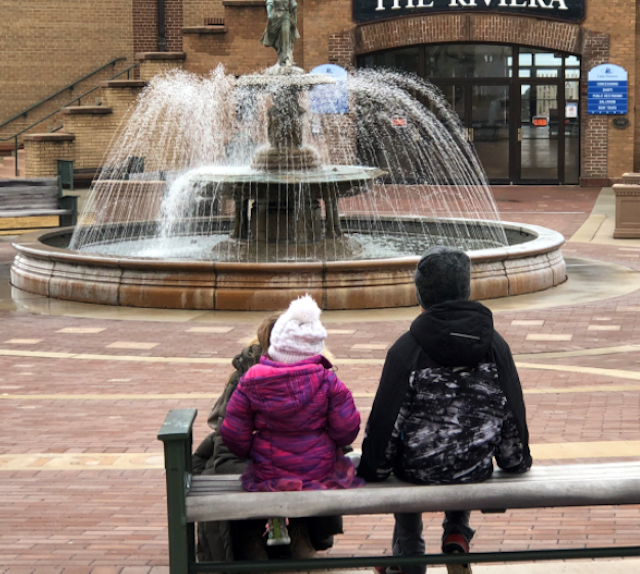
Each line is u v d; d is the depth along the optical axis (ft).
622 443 21.53
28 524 16.99
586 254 59.72
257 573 12.89
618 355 32.96
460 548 13.61
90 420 24.84
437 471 12.42
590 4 102.68
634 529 16.47
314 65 105.29
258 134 99.19
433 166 107.65
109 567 14.84
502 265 44.88
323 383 12.57
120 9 112.88
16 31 110.32
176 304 42.22
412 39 104.12
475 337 12.08
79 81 112.37
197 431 23.84
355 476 13.00
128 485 19.35
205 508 12.23
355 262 41.45
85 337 36.68
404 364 12.27
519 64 105.40
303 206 52.11
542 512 17.48
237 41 104.53
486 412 12.32
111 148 101.40
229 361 32.37
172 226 62.28
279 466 12.61
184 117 102.17
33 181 73.36
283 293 41.42
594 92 103.91
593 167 105.29
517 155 107.04
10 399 27.27
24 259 48.24
